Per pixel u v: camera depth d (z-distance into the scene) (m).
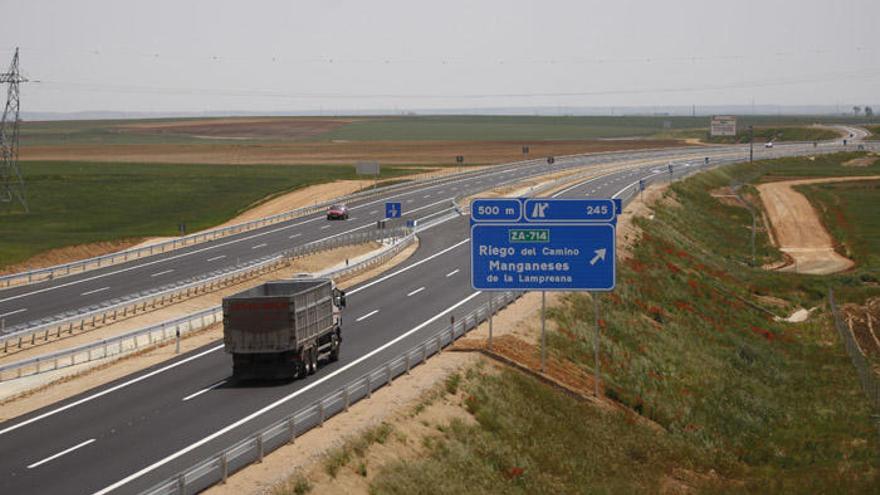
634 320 65.12
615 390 50.12
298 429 33.97
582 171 181.25
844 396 58.81
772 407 56.78
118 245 105.25
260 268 82.25
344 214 119.94
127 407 39.19
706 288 85.94
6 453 32.56
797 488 41.81
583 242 46.41
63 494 27.59
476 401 40.75
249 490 27.41
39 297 72.44
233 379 44.12
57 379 47.22
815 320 83.50
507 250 46.75
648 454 43.84
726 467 45.69
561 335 55.88
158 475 29.34
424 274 78.88
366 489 29.97
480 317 56.44
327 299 46.81
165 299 69.94
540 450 39.38
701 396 55.34
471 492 32.81
